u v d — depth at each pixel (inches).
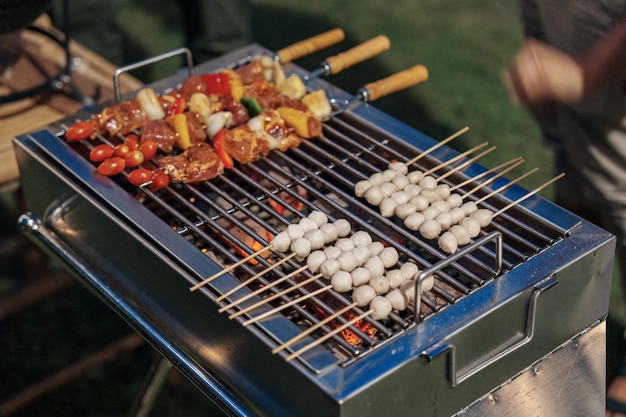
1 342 92.7
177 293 57.9
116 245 61.3
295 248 59.0
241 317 54.5
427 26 137.7
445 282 59.0
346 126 67.4
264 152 65.9
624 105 70.9
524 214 60.2
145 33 135.9
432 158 64.1
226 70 71.0
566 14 72.4
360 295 56.2
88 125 66.9
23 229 67.9
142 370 90.7
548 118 78.6
